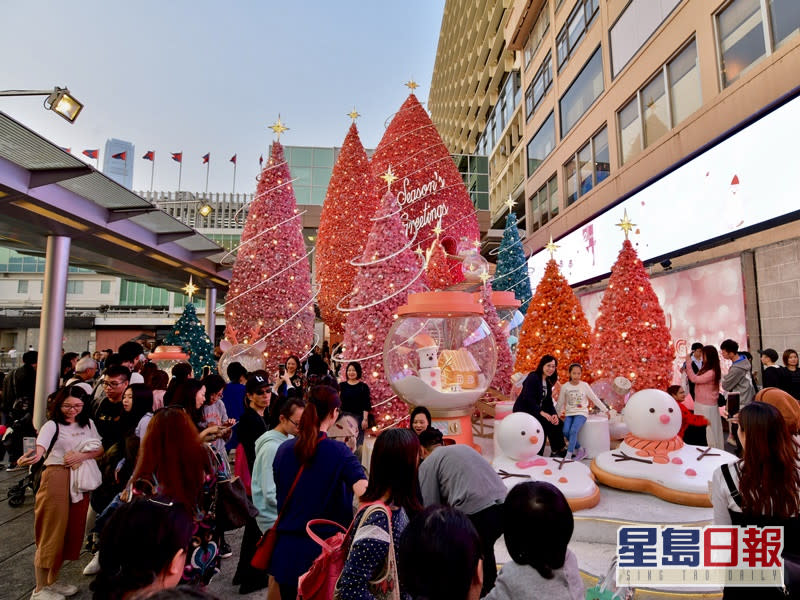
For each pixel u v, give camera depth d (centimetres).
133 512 134
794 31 751
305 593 191
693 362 720
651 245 1027
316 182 2533
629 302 696
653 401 493
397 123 1362
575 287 1483
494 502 253
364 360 723
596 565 362
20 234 866
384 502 191
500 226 2909
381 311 740
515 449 475
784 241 738
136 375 511
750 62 850
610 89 1379
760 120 720
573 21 1673
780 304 741
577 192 1644
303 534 235
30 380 676
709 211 840
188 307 1139
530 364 776
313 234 2378
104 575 126
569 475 453
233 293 1091
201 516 265
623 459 493
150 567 127
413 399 586
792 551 187
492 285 1343
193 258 1245
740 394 623
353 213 1304
